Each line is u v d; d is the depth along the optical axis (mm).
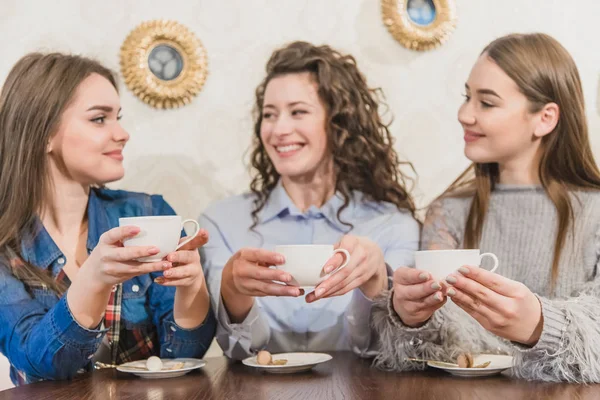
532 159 1621
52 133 1546
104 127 1594
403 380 1164
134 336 1559
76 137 1556
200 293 1392
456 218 1696
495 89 1615
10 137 1545
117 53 1912
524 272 1569
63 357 1248
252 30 1920
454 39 1894
